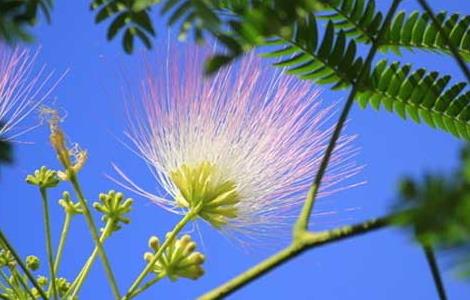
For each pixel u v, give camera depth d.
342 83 0.27
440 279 0.19
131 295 0.27
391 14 0.25
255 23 0.17
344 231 0.20
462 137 0.28
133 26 0.20
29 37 0.20
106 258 0.26
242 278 0.20
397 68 0.27
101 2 0.20
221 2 0.20
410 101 0.27
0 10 0.19
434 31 0.27
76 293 0.29
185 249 0.27
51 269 0.29
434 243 0.12
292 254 0.20
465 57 0.27
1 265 0.29
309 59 0.26
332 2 0.27
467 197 0.12
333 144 0.22
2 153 0.18
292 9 0.18
